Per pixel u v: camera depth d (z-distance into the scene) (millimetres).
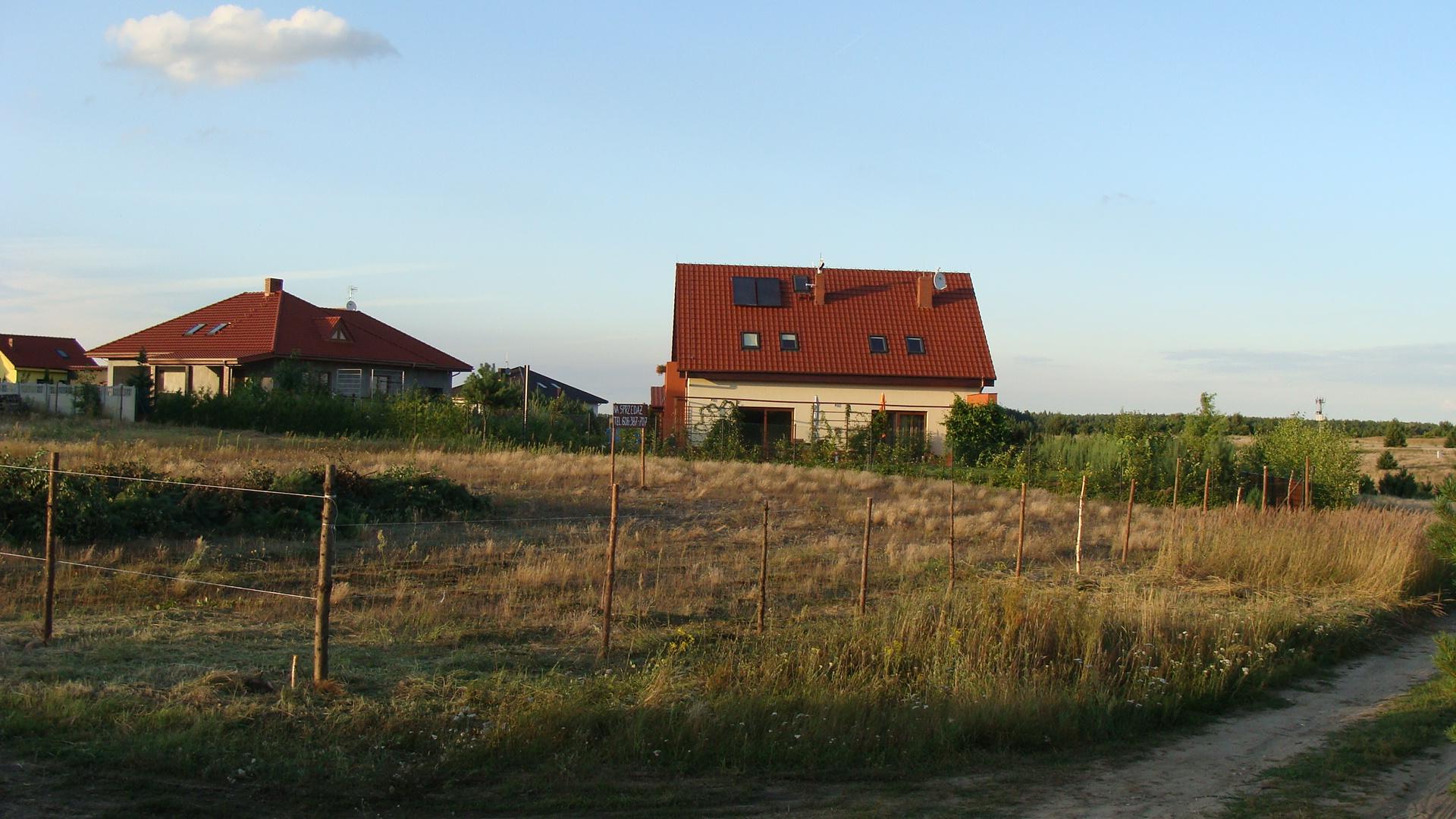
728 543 16047
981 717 7969
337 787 6164
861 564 14508
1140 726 8500
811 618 11141
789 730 7441
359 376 42219
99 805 5668
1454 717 8945
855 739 7438
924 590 12039
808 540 16797
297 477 16031
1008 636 9508
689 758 7016
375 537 14695
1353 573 15211
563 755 6852
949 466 31188
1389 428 73062
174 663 8305
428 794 6242
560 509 18266
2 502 12898
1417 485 43469
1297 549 15617
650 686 7918
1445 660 9008
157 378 40938
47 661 8133
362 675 8188
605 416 34969
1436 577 15406
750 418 36188
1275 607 12492
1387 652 12000
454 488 17438
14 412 31031
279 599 10727
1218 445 28625
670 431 35312
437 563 13055
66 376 63500
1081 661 9219
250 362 38781
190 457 21000
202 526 14180
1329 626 12141
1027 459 30734
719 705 7637
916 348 37688
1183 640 10328
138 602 10414
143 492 14320
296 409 31359
